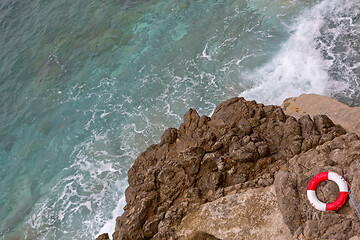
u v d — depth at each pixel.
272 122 12.78
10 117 23.16
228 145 12.58
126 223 11.69
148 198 11.93
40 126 22.28
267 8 23.58
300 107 14.09
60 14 28.22
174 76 22.02
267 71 20.28
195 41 23.50
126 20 26.44
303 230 9.70
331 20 21.23
